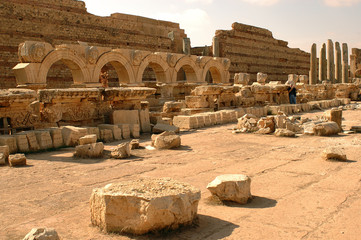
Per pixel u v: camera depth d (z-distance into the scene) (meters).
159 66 27.61
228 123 16.94
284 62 55.88
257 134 13.19
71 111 12.92
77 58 21.91
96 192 4.81
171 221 4.53
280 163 8.41
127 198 4.48
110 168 8.19
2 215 5.34
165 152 10.07
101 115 13.90
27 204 5.82
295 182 6.78
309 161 8.51
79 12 29.64
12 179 7.34
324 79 52.19
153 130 13.95
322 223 4.80
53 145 10.66
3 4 24.47
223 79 33.03
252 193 6.18
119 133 12.48
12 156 8.55
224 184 5.62
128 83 25.14
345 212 5.17
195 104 19.56
